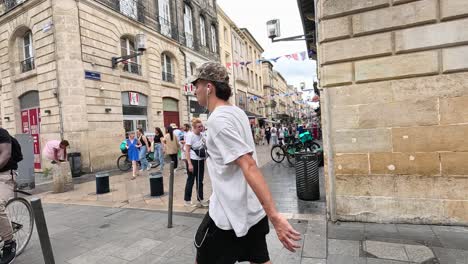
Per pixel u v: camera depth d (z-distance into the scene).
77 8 11.51
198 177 5.54
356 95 4.18
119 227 4.49
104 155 12.20
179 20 19.28
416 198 3.95
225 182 1.60
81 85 11.46
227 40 29.16
